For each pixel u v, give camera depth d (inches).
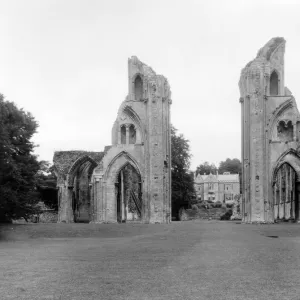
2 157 1904.5
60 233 1606.8
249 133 2030.0
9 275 638.5
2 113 2022.6
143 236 1440.7
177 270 658.2
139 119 2121.1
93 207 2143.2
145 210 2069.4
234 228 1635.1
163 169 2080.5
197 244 1093.8
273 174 2030.0
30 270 684.1
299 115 2044.8
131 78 2177.7
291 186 2402.8
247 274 614.9
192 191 3358.8
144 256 845.8
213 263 724.7
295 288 523.2
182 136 3348.9
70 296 496.1
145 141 2106.3
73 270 676.7
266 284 546.3
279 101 2049.7
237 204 3080.7
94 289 531.8
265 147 2020.2
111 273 642.8
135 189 2758.4
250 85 2037.4
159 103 2105.1
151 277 604.1
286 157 2036.2
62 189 2347.4
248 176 2021.4
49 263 764.0
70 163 2373.3
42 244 1235.2
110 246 1102.4
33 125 2137.1
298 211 2054.6
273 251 903.1
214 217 3366.1
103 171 2128.4
